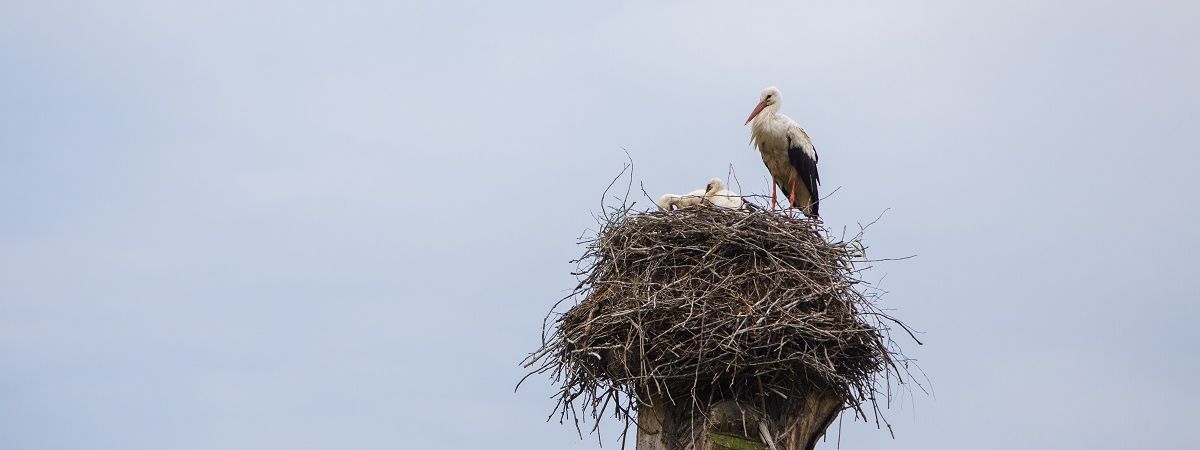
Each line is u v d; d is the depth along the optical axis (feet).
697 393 45.19
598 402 46.50
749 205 53.72
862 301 48.47
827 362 45.01
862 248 51.62
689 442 44.01
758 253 49.70
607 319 46.75
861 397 46.75
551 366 47.78
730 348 44.34
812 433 45.78
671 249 49.78
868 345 46.62
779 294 47.78
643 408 45.52
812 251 50.14
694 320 45.52
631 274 49.57
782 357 44.98
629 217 52.29
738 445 43.37
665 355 45.19
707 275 48.78
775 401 45.01
